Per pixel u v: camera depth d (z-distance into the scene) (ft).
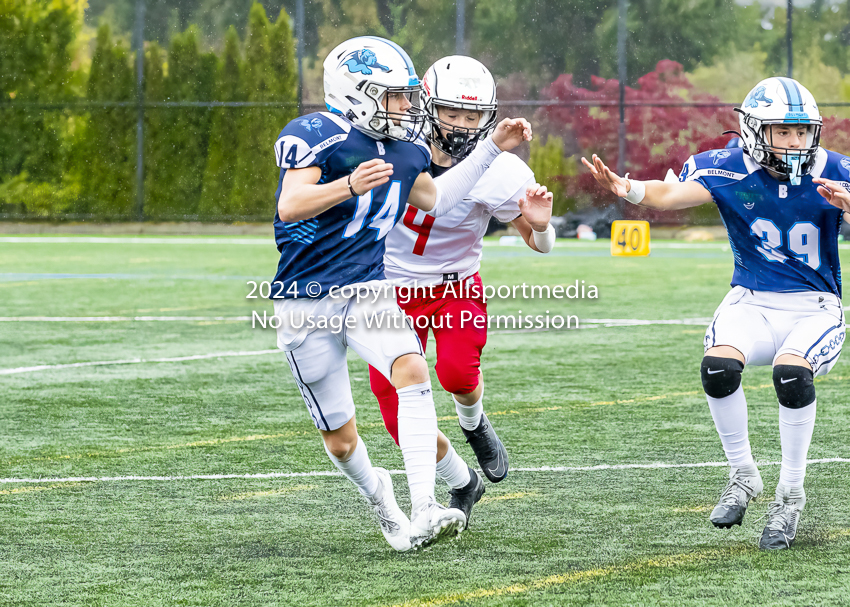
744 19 247.29
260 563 39.75
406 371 39.73
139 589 36.94
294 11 254.06
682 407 69.36
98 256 196.85
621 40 247.50
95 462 55.72
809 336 42.45
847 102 247.09
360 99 39.09
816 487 49.21
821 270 43.91
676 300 131.03
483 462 49.62
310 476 52.80
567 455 56.70
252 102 255.50
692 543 41.70
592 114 249.14
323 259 39.50
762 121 42.24
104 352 93.50
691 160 45.37
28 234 257.75
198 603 35.53
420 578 37.88
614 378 80.38
